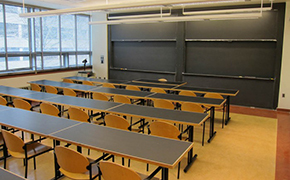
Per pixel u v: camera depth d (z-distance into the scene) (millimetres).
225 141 4555
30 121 3084
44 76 8148
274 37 6836
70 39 9211
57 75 8586
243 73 7441
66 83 6395
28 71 7742
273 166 3604
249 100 7418
